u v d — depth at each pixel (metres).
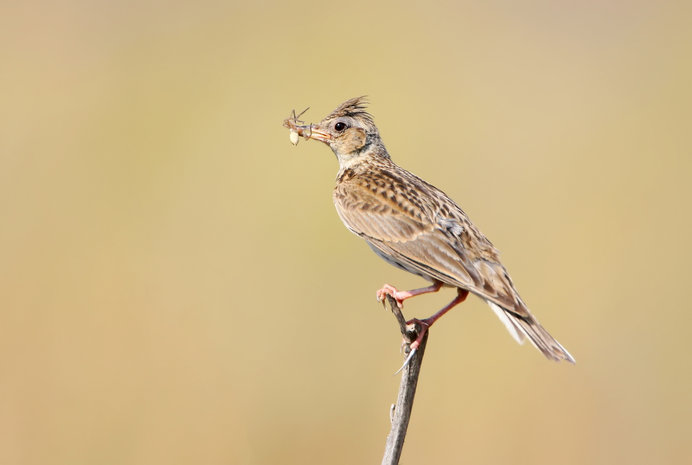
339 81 25.61
